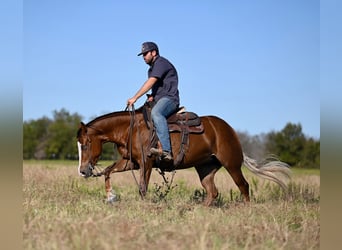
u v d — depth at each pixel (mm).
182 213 8758
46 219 7426
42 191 11094
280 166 11219
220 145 10586
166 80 10000
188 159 10266
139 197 10664
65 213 7910
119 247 5941
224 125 10828
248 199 10844
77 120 66062
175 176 19641
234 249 6277
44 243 6113
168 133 9891
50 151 63500
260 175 11203
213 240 6332
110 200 9984
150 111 10102
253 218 7938
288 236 6754
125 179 17359
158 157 9953
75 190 12164
